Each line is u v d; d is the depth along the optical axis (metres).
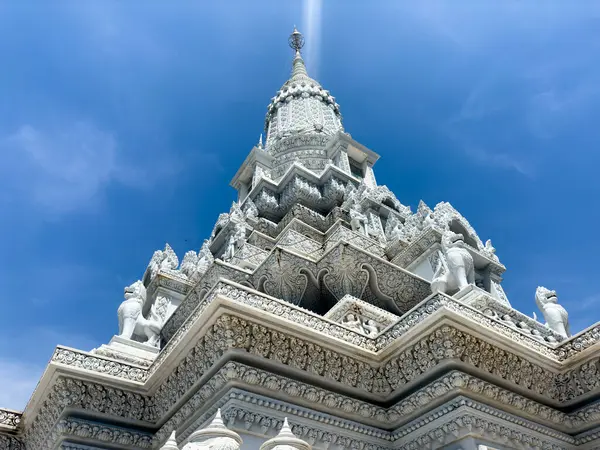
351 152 27.47
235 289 8.71
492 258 16.20
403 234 18.58
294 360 8.98
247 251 17.83
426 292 14.08
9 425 11.16
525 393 9.71
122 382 10.05
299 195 22.53
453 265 13.02
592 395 9.96
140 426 10.19
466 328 8.88
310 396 8.85
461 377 8.58
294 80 35.03
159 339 13.64
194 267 19.12
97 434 9.59
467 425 8.39
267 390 8.51
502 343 9.32
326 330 9.41
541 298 13.97
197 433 6.56
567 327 13.35
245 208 22.95
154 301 16.98
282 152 27.89
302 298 13.66
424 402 8.98
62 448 9.31
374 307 12.27
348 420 9.21
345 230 17.69
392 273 13.73
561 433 9.94
